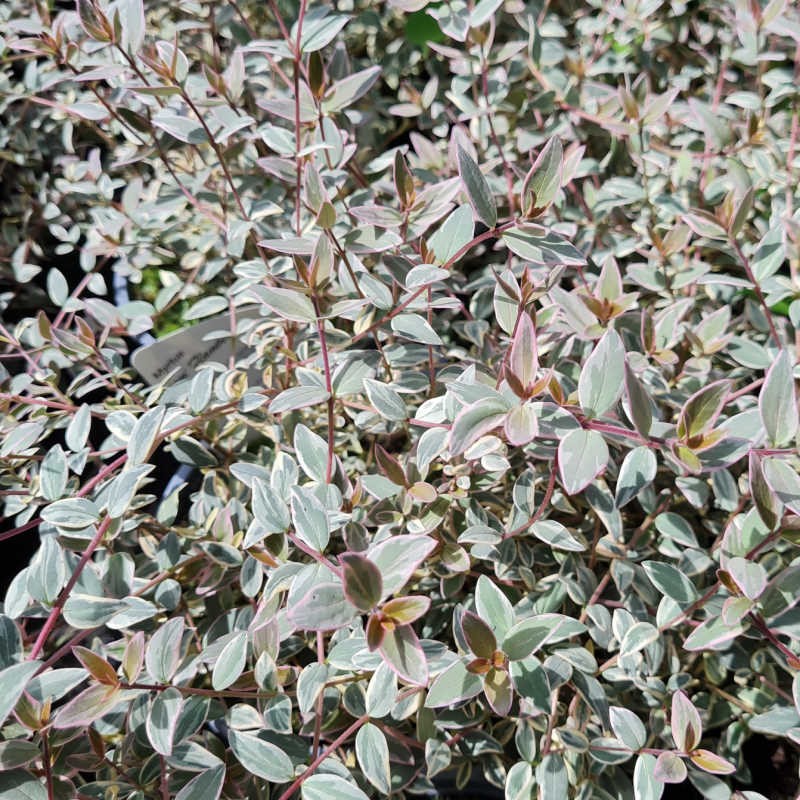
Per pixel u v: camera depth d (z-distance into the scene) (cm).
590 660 36
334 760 33
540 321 38
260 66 53
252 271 40
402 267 37
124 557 35
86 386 43
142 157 49
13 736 33
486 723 39
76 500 34
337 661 33
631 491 33
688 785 41
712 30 55
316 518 32
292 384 44
